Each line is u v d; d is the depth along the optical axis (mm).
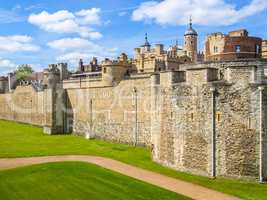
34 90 67875
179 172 26078
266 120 22984
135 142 41938
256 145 23078
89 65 86812
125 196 20672
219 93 24047
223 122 23953
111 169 27438
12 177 25359
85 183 23469
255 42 37406
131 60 70062
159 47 73312
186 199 19859
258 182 23016
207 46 41250
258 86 22969
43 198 20703
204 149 24750
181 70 27453
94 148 39062
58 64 77562
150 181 23688
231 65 24875
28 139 47594
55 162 30359
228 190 21422
